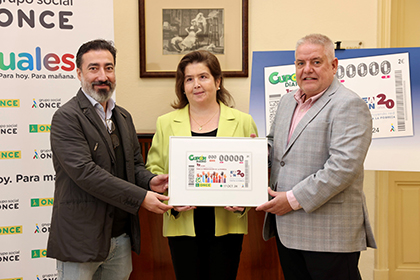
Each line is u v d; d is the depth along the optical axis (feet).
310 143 4.80
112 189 4.65
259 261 7.37
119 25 8.25
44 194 6.31
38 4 6.21
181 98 5.96
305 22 8.43
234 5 8.22
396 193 9.09
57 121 4.75
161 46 8.23
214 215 5.52
